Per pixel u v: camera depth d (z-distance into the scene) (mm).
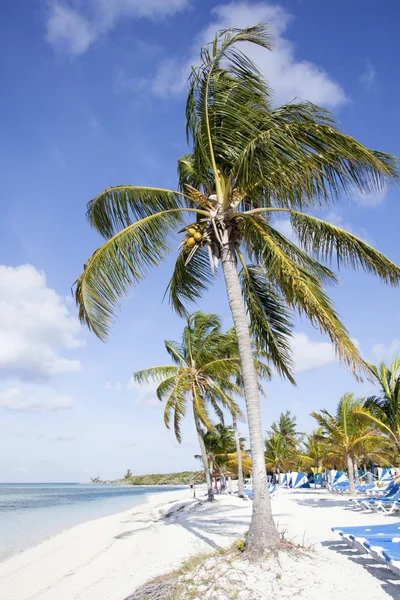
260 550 7125
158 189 9617
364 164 7766
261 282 10109
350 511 15469
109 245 8703
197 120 9086
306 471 51812
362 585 5918
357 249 8375
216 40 8469
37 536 20156
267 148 7867
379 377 17641
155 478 184875
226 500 25797
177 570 8273
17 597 9062
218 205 9031
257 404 8109
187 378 21750
